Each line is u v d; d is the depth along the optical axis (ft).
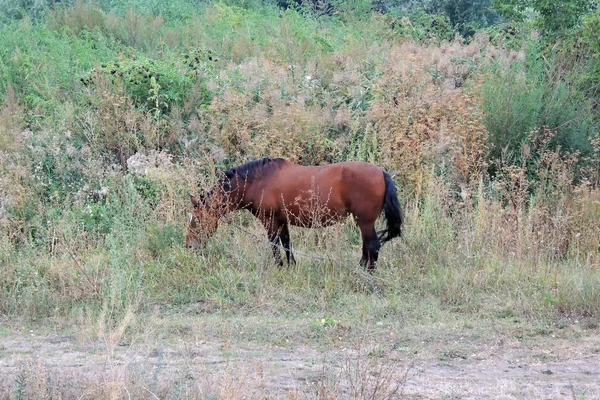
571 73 54.54
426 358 28.32
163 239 39.22
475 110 46.85
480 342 30.04
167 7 77.41
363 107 50.65
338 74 53.47
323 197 36.47
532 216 39.91
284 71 53.78
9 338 30.71
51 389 22.61
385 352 28.81
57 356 28.14
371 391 23.75
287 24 67.97
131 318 30.30
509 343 29.89
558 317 32.55
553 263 37.91
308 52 61.11
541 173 43.75
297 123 46.57
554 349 29.30
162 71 52.60
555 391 24.89
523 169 42.60
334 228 39.27
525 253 38.34
